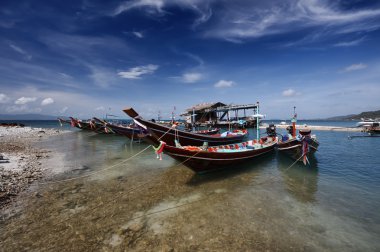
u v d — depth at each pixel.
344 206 7.63
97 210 7.49
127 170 12.67
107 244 5.59
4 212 7.29
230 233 6.00
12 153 17.27
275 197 8.47
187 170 12.57
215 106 51.12
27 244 5.61
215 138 18.84
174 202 8.11
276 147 15.91
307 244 5.52
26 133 36.91
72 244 5.60
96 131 34.50
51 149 20.42
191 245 5.50
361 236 5.86
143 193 9.04
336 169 12.40
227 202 8.04
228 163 11.85
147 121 12.70
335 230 6.14
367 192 8.90
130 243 5.62
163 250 5.32
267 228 6.25
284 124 61.56
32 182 10.36
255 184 10.04
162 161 15.01
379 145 21.38
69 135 34.66
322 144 22.19
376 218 6.78
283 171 12.14
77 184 10.20
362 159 14.89
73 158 16.17
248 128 48.72
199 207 7.66
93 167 13.40
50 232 6.14
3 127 48.44
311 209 7.39
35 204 7.93
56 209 7.55
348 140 25.61
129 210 7.48
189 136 15.93
